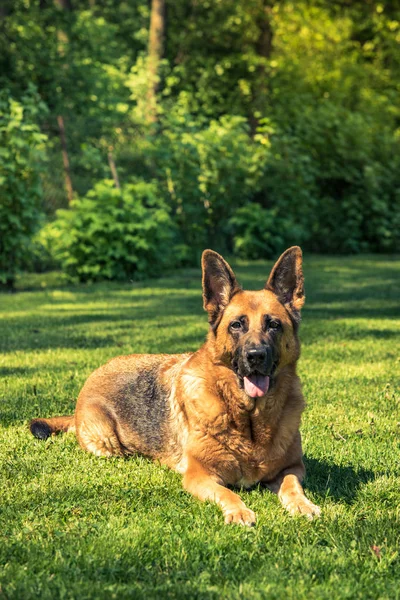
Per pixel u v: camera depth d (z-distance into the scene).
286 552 3.69
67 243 17.47
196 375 4.86
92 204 18.11
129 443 5.47
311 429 6.11
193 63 33.16
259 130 25.12
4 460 5.21
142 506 4.38
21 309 13.69
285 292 4.96
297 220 25.94
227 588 3.27
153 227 18.47
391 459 5.36
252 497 4.63
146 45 37.50
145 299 15.00
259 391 4.43
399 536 3.93
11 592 3.17
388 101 34.16
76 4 38.66
